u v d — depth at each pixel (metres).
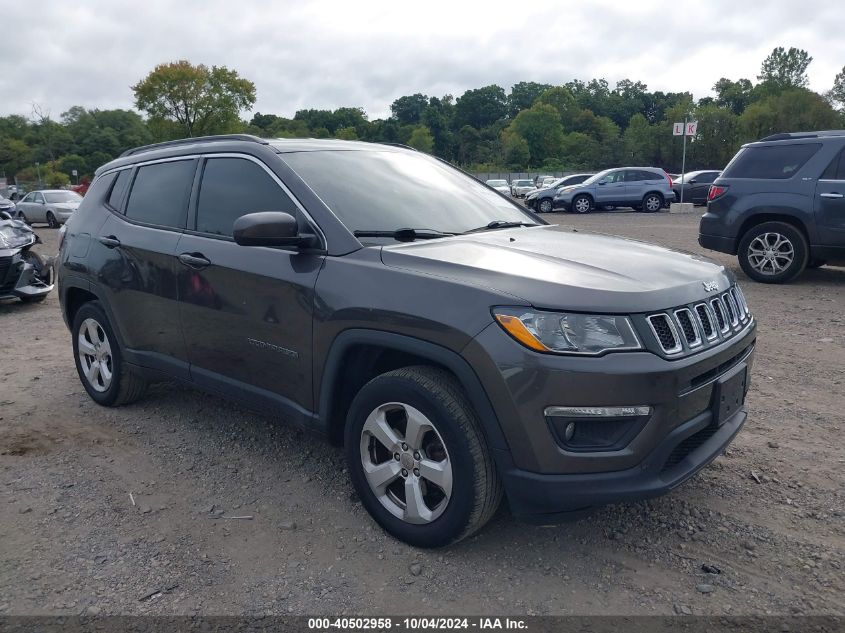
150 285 4.14
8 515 3.41
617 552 3.02
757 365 5.60
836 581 2.80
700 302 2.92
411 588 2.79
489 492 2.78
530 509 2.72
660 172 26.39
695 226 18.81
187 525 3.30
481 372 2.65
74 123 112.75
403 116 155.75
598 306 2.62
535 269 2.87
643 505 3.42
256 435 4.37
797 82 108.75
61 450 4.19
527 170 84.19
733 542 3.09
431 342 2.79
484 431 2.73
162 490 3.66
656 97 147.38
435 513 2.92
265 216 3.12
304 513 3.39
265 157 3.69
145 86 59.78
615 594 2.74
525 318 2.60
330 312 3.11
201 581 2.85
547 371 2.55
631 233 16.58
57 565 2.97
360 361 3.26
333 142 4.10
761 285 9.08
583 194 26.59
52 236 21.50
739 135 72.19
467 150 120.44
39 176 78.19
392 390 2.94
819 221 8.59
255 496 3.58
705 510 3.36
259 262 3.47
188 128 61.88
